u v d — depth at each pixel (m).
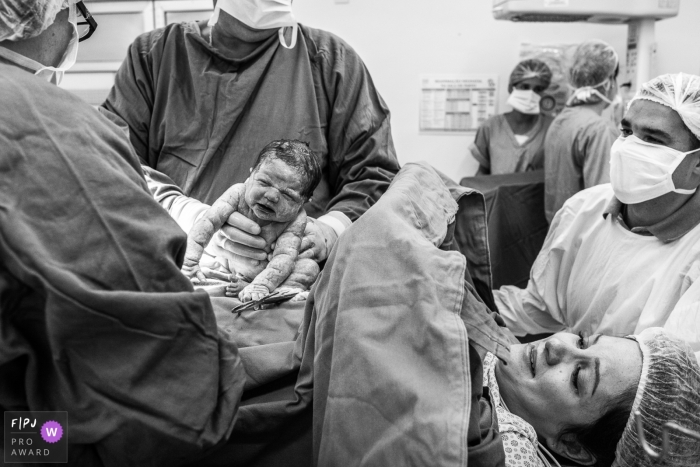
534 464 1.13
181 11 3.12
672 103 1.42
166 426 0.81
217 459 1.03
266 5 1.42
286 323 1.21
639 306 1.50
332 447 0.91
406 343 0.92
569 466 1.29
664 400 1.11
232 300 1.24
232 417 0.88
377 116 1.68
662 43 3.36
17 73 0.85
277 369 1.08
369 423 0.89
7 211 0.76
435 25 3.37
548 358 1.25
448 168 3.52
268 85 1.59
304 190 1.30
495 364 1.34
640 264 1.54
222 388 0.89
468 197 1.44
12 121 0.79
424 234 1.15
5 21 0.93
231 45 1.59
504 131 3.31
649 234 1.58
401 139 3.50
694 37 3.35
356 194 1.57
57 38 1.05
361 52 3.41
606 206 1.68
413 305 0.94
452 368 0.87
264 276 1.26
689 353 1.17
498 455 0.93
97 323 0.77
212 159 1.58
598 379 1.17
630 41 3.01
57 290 0.75
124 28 3.16
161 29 1.64
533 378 1.26
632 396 1.15
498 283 2.75
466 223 1.44
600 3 2.75
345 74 1.63
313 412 1.00
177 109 1.59
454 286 0.94
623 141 1.52
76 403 0.80
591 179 2.61
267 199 1.25
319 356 1.01
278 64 1.59
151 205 0.86
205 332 0.85
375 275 1.00
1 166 0.77
